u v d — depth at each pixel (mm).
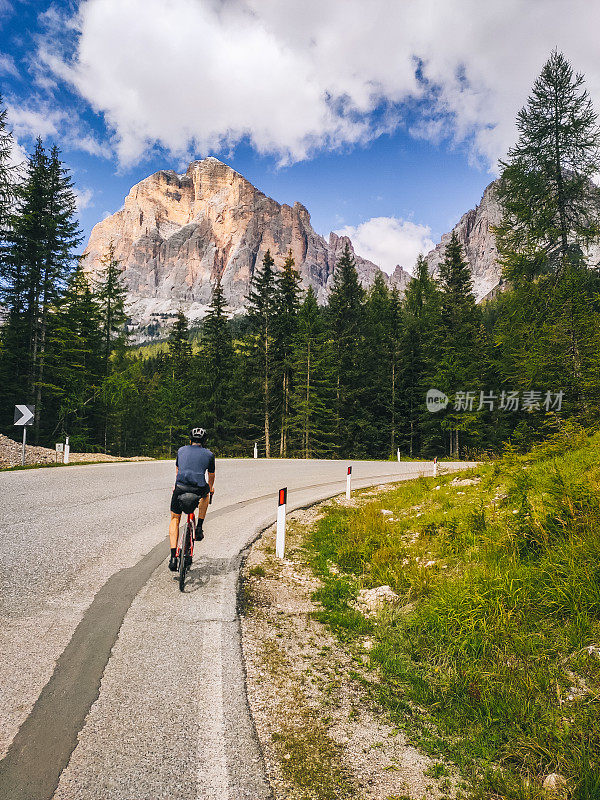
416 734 2867
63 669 3230
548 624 3809
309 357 36281
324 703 3137
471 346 38531
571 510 5242
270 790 2285
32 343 27547
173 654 3562
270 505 10180
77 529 6855
